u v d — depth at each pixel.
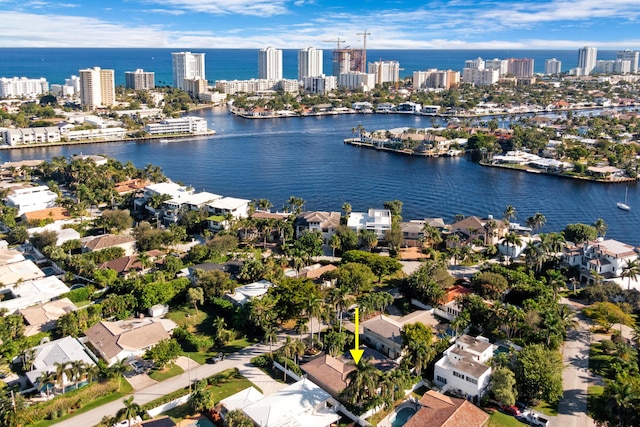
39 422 136.00
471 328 182.88
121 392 149.12
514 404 144.62
